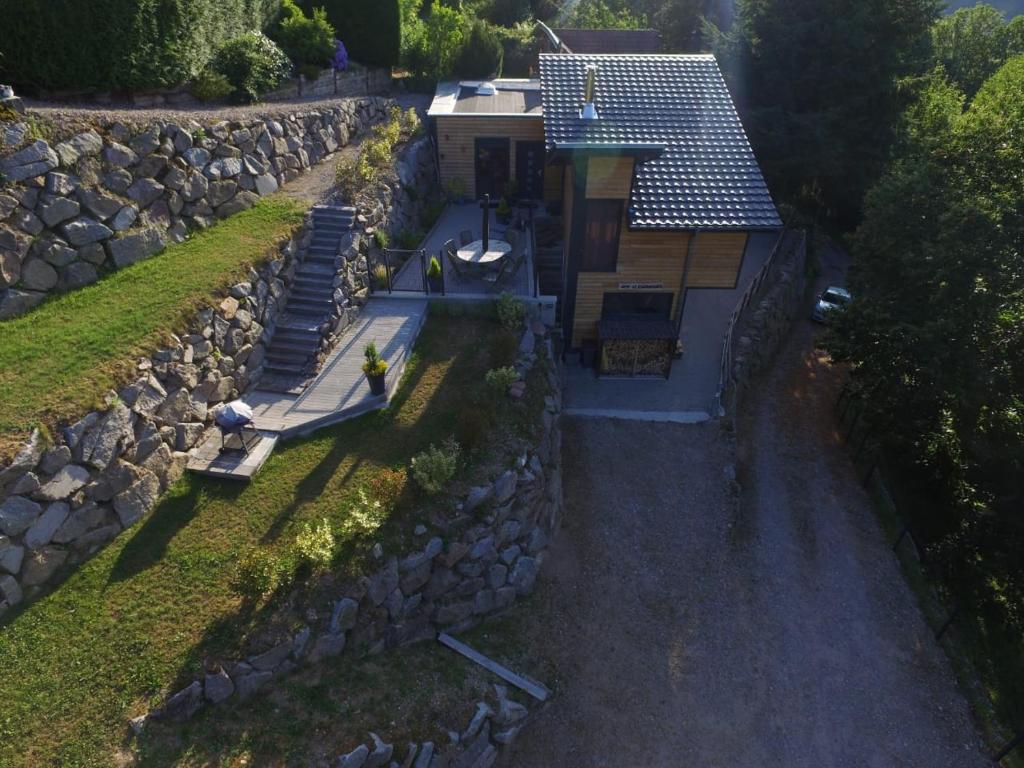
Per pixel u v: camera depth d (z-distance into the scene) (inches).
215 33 889.5
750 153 873.5
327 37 1103.0
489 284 848.9
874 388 923.4
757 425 966.4
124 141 630.5
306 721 454.3
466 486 596.1
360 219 800.9
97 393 497.7
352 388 684.7
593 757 551.5
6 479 439.5
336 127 981.8
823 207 1676.9
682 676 617.9
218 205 735.7
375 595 523.5
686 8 1828.2
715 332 1029.2
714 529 748.0
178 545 518.0
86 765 394.0
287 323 723.4
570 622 638.5
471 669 560.1
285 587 496.4
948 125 1111.0
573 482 772.6
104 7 689.0
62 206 573.6
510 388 700.0
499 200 1146.0
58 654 440.1
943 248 807.1
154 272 632.4
